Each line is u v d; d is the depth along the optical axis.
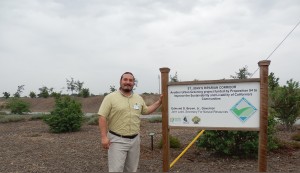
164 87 3.15
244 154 4.34
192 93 3.07
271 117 4.62
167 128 3.16
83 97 27.73
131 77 2.63
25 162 4.18
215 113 2.99
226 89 2.94
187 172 3.55
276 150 4.73
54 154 4.73
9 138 6.66
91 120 9.57
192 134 6.56
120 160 2.60
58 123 7.59
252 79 2.84
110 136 2.64
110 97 2.61
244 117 2.89
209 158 4.36
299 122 9.09
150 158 4.42
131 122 2.62
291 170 3.58
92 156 4.55
